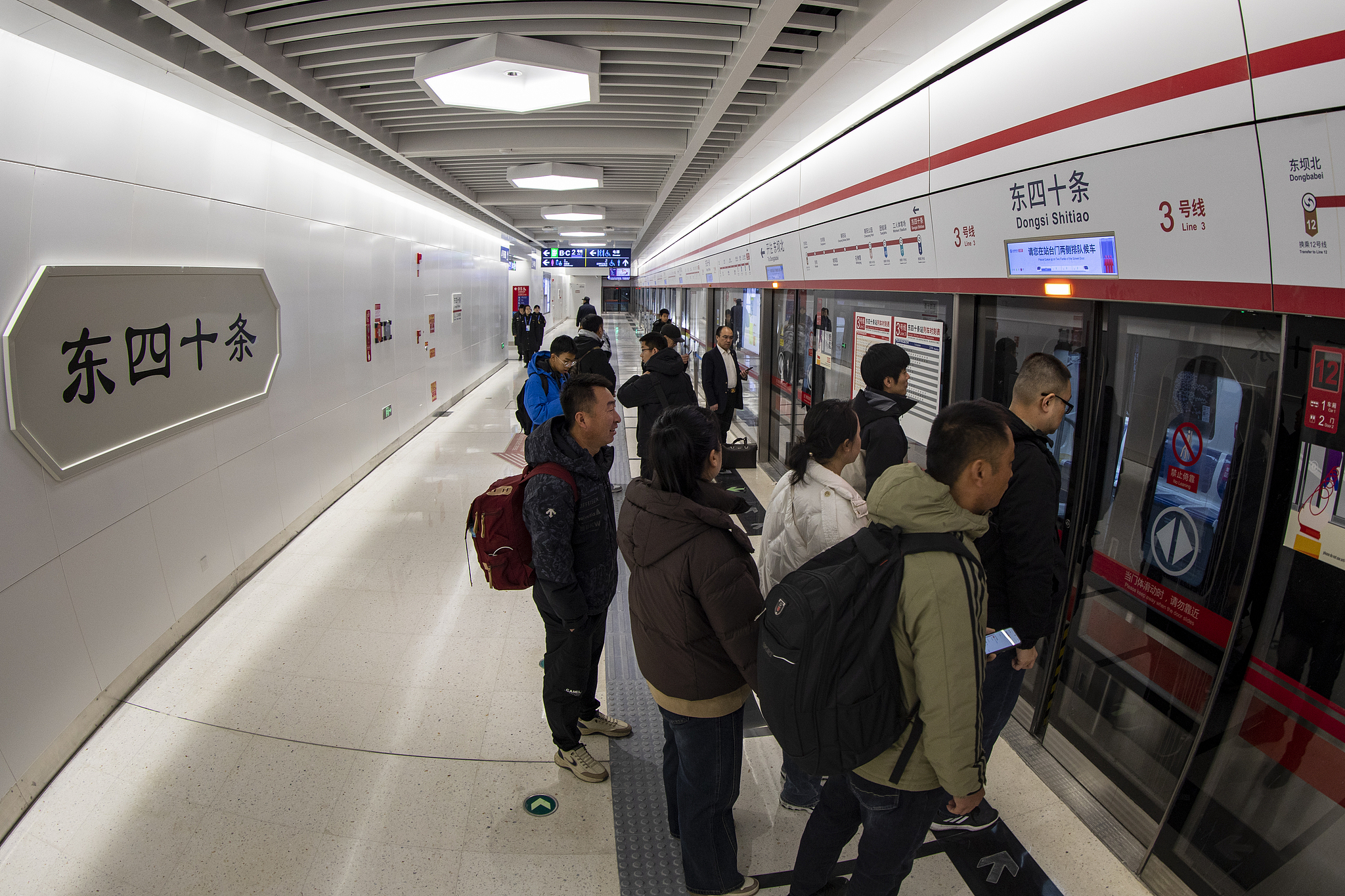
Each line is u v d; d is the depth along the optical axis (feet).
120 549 11.17
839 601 5.22
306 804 8.98
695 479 6.50
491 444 28.86
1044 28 8.14
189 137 13.24
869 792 5.76
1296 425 6.32
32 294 9.16
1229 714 7.07
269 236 16.71
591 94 12.14
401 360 28.40
